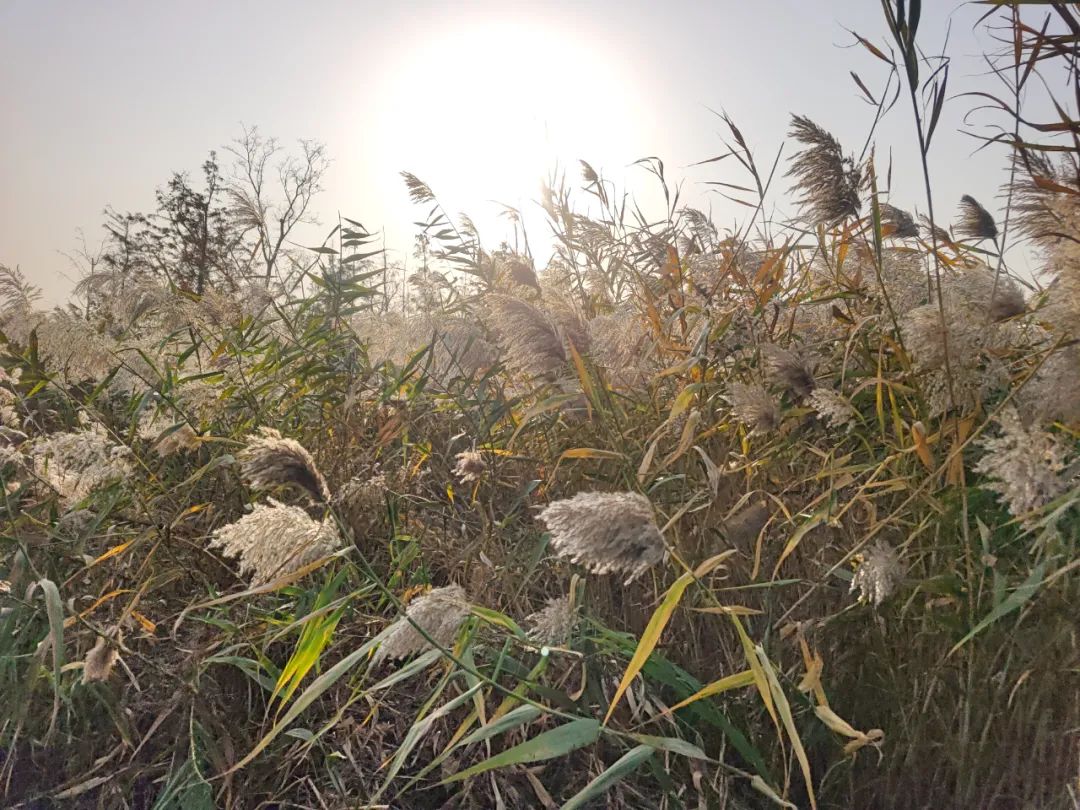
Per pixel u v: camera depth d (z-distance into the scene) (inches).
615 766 51.6
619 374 85.7
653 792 66.1
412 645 55.1
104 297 146.6
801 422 75.8
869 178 84.3
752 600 71.3
